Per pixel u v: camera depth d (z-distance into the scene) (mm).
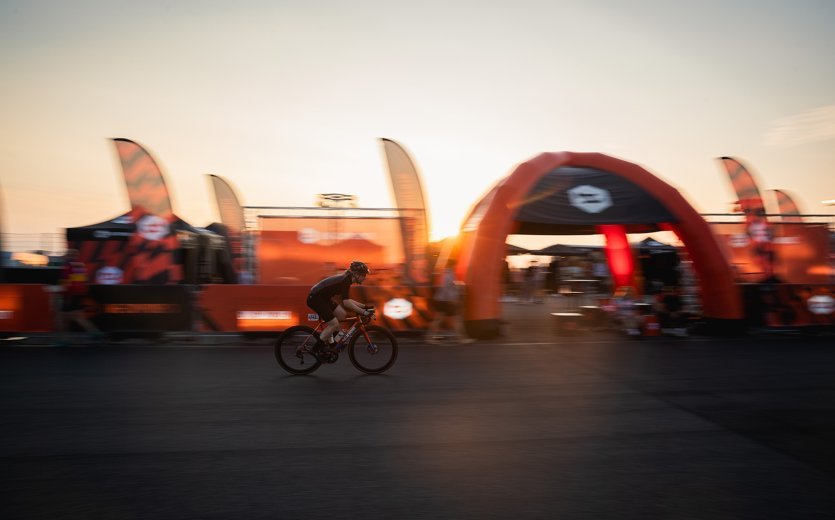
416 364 7398
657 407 5133
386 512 2908
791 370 7039
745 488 3262
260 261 10047
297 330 6586
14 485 3215
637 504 3033
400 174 12414
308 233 10148
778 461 3713
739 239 11859
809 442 4117
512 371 6922
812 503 3068
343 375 6586
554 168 10961
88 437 4117
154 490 3158
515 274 23781
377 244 10242
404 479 3357
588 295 18203
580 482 3332
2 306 9109
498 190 10469
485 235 10156
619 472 3496
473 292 9945
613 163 11344
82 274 9211
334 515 2867
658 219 10820
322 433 4273
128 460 3639
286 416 4750
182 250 13938
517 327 11945
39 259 14539
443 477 3395
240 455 3756
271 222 10102
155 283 10164
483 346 9172
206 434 4215
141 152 10219
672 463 3662
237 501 3025
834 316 10953
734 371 6961
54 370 6723
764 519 2875
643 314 10477
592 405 5207
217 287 9523
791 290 10852
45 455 3725
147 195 10211
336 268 10141
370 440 4109
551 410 5020
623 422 4629
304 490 3182
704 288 10922
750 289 10750
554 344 9430
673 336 10500
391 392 5711
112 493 3115
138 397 5391
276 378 6383
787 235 11961
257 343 9164
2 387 5789
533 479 3375
